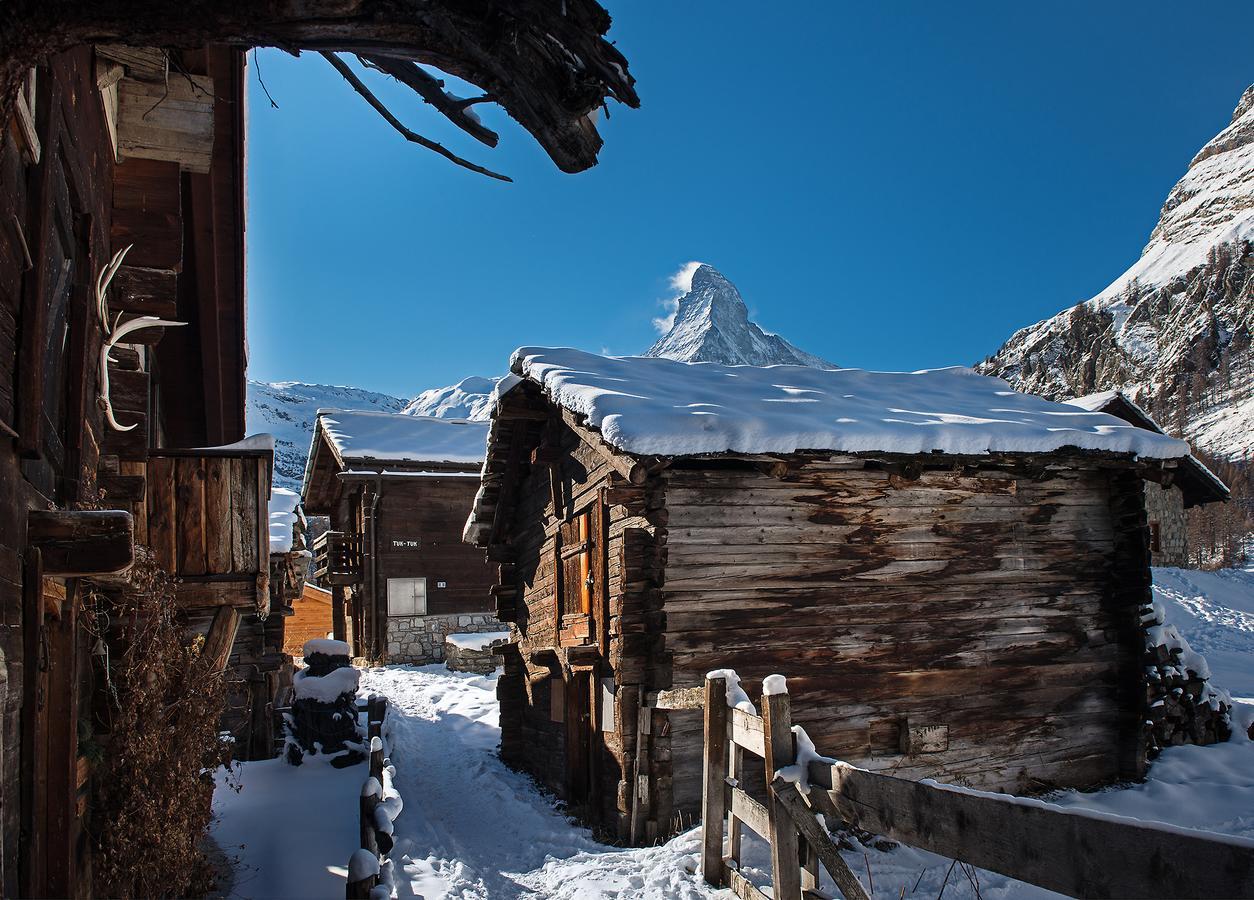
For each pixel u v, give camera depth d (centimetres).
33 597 314
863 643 856
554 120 274
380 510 2361
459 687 1897
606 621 909
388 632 2316
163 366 859
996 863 278
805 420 819
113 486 571
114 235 573
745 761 809
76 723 397
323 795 930
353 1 239
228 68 585
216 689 622
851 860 704
